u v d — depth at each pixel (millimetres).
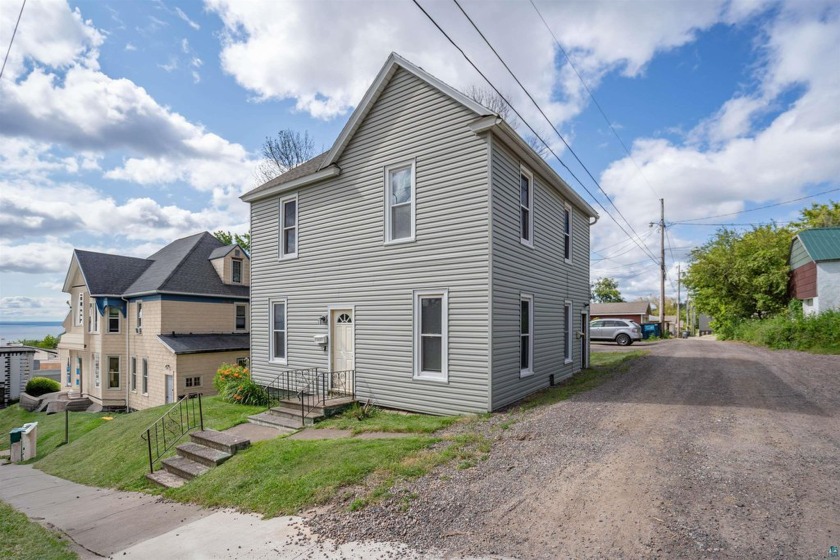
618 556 3273
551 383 11445
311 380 11422
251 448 7488
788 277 22625
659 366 13852
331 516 4547
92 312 21094
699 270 26609
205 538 4562
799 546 3242
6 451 14086
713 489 4293
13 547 5090
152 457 8594
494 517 4074
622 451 5551
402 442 6527
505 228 9039
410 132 9609
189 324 18875
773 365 12953
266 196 13102
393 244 9773
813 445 5449
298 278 12000
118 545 4812
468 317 8562
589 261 15914
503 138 8820
